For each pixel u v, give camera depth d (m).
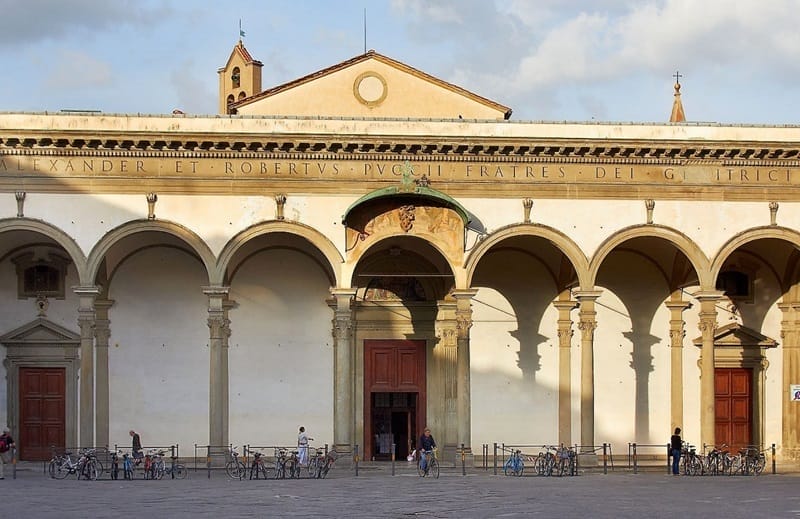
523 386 55.19
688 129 51.22
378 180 49.84
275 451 52.97
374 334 54.94
